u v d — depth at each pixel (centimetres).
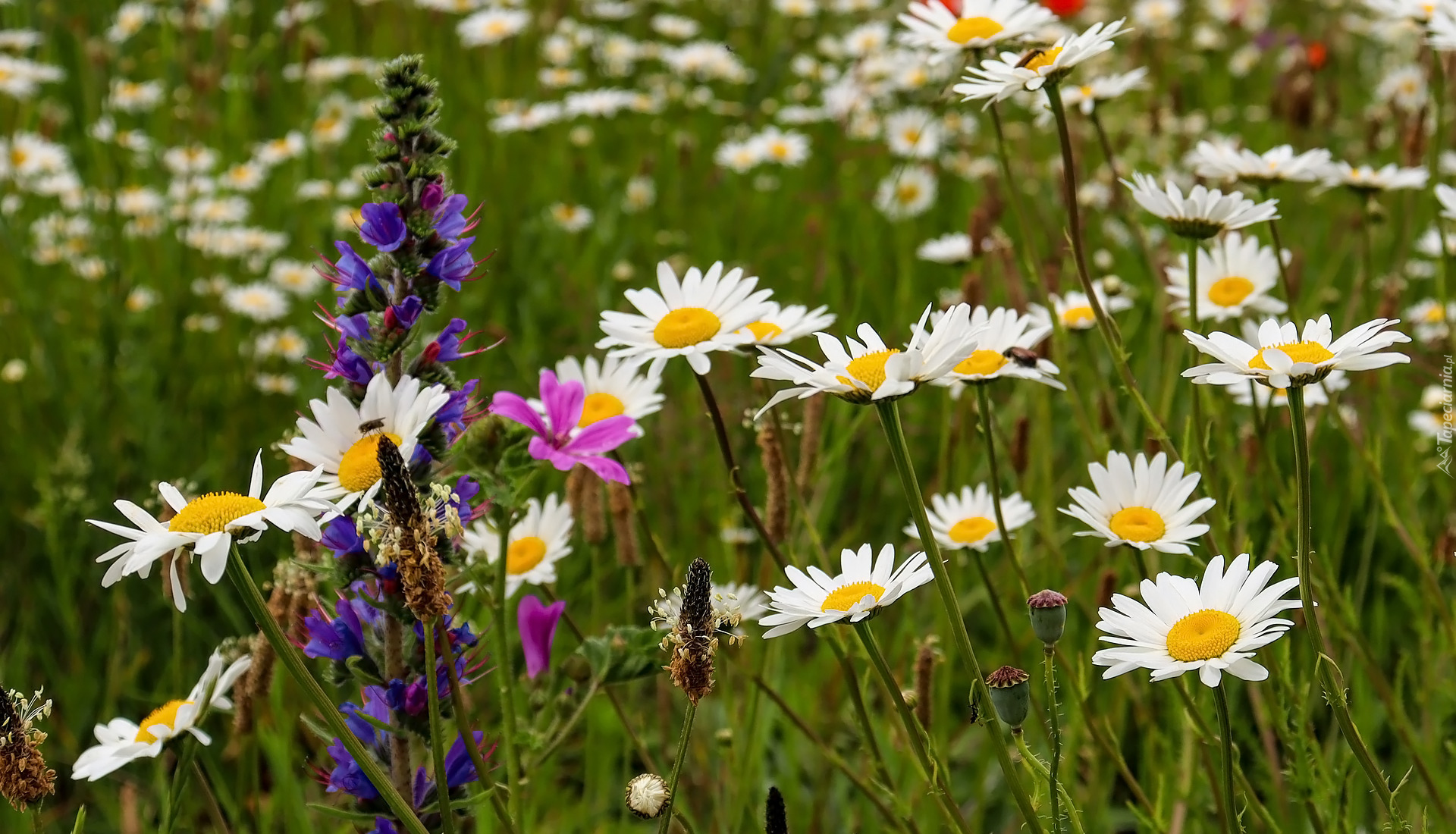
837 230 232
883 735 127
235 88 277
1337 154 258
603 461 110
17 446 177
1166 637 103
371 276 108
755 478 160
